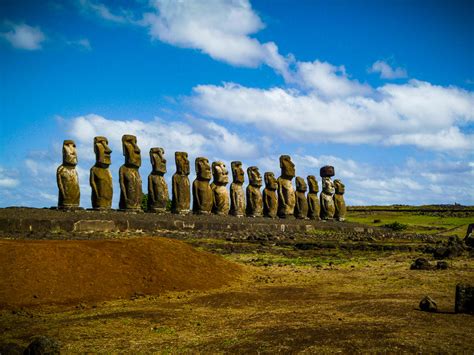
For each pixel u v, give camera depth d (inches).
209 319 652.1
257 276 1008.2
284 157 2421.3
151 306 728.3
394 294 797.9
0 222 1251.8
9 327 602.9
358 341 506.9
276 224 2022.6
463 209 3730.3
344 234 2092.8
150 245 926.4
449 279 940.0
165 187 1872.5
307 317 641.6
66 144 1569.9
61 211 1464.1
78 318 650.8
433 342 496.1
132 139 1761.8
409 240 1942.7
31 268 757.3
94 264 821.2
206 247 1435.8
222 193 2114.9
